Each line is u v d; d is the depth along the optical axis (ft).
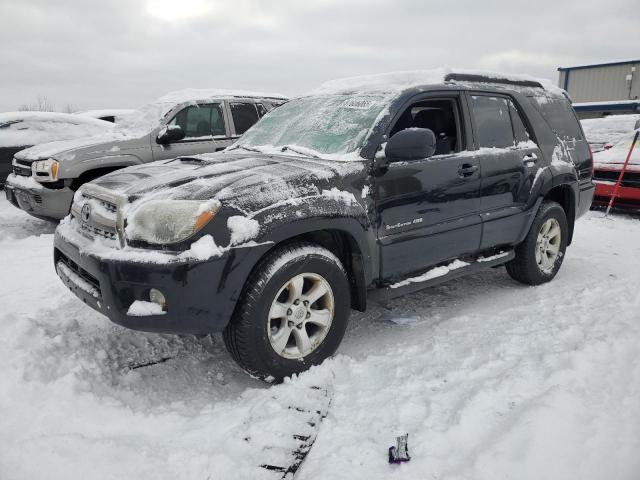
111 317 8.44
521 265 14.32
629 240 20.43
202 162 10.93
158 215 8.23
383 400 8.61
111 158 20.70
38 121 29.09
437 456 7.13
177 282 8.00
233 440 7.63
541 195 13.94
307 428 7.97
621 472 6.53
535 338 10.60
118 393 9.00
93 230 9.43
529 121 14.06
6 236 20.67
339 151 10.73
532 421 7.38
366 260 10.11
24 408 8.07
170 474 6.96
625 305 12.14
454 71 12.66
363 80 12.98
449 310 12.99
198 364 10.31
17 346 9.53
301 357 9.42
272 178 9.21
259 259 8.84
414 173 10.87
